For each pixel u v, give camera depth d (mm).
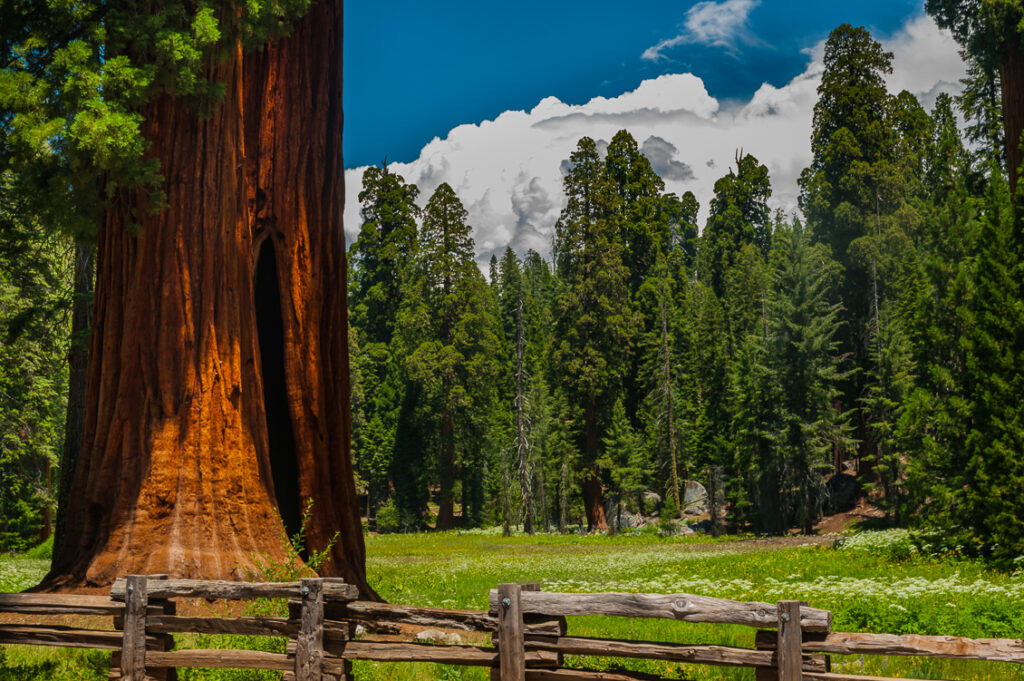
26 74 12945
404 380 72500
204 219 13812
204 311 13594
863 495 53031
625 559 31594
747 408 52688
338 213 16406
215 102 13727
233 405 13633
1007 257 22766
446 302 67688
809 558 25172
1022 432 21250
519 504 64125
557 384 63656
